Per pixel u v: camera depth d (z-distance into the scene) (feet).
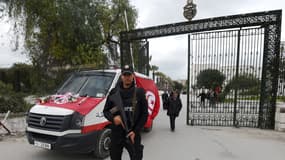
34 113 15.28
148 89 24.70
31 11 39.65
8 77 86.94
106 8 48.98
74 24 40.09
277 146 20.70
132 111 9.86
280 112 27.94
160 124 32.50
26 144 19.97
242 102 30.89
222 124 31.73
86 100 15.99
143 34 32.76
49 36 43.39
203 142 21.91
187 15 31.12
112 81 17.79
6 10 39.09
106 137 16.21
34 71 47.32
